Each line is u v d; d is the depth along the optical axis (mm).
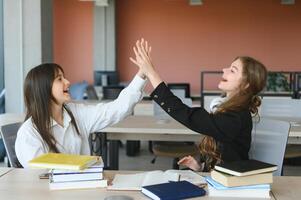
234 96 1960
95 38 8703
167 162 5098
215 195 1519
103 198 1497
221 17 8688
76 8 8906
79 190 1594
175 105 1816
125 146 5809
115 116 2201
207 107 4781
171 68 8914
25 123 2006
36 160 1625
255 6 8578
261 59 8656
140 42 1994
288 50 8578
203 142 2117
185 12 8773
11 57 4855
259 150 2514
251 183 1515
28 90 1999
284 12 8516
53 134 2021
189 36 8820
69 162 1594
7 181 1715
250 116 1939
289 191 1598
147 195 1525
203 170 2119
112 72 7918
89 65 9023
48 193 1555
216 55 8773
